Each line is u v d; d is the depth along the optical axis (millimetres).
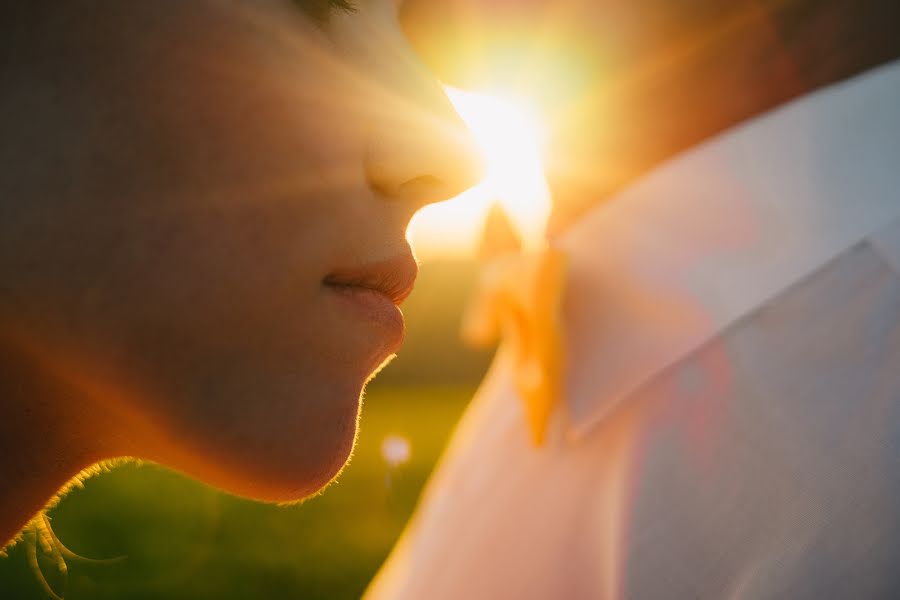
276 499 217
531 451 364
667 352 318
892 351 280
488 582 350
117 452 217
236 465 209
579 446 336
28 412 203
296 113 206
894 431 267
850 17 316
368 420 2375
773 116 322
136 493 1586
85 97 196
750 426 291
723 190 322
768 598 264
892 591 251
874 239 299
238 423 206
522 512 351
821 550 263
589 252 349
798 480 276
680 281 322
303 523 1452
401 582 424
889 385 275
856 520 261
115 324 198
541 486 347
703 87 333
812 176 312
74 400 204
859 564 257
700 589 280
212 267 201
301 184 206
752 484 283
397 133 218
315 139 208
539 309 346
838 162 311
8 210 194
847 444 273
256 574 1236
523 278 357
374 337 217
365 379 222
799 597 260
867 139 310
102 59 196
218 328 202
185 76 199
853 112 313
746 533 278
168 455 213
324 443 212
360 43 218
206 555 1299
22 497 210
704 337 313
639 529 295
